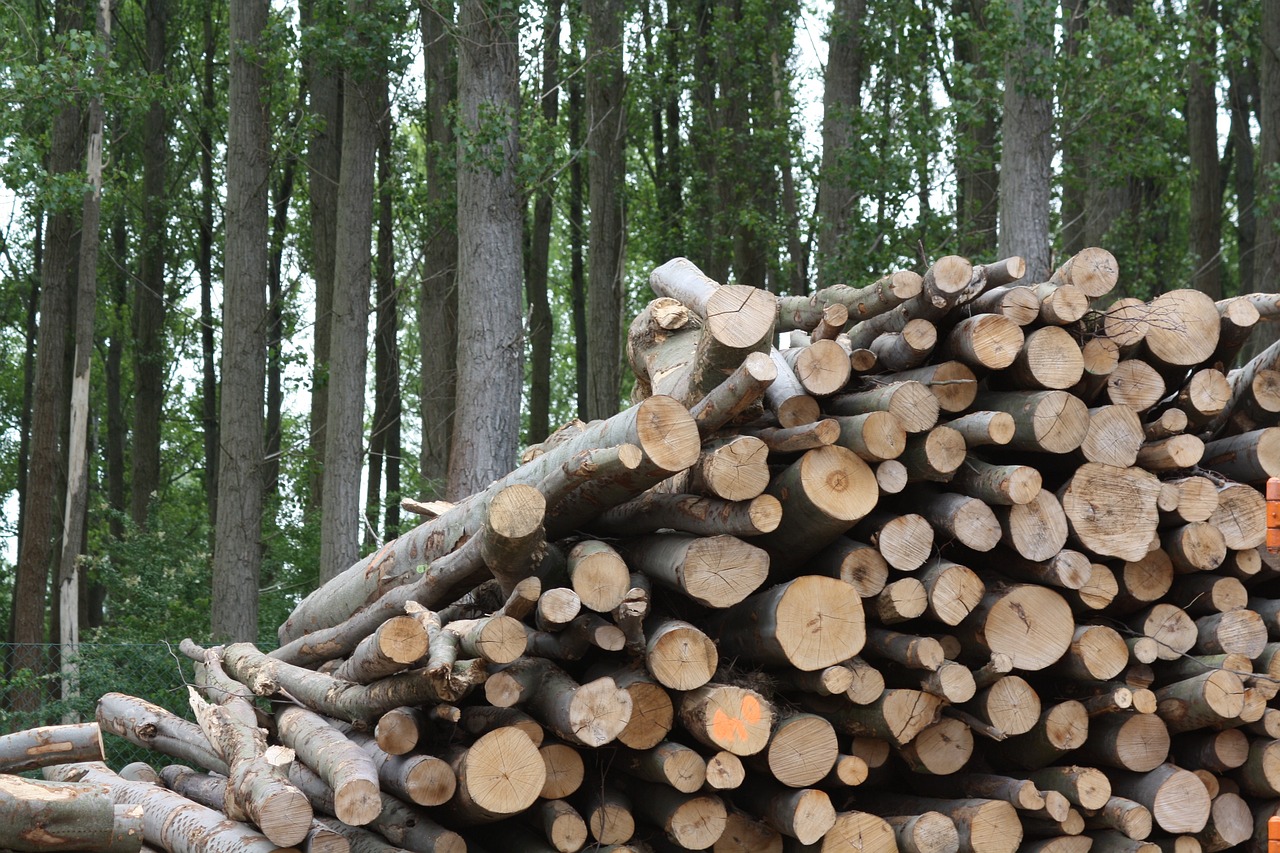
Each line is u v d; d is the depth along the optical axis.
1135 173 17.42
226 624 15.30
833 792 5.35
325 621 7.00
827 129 19.70
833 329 5.32
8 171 15.85
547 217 24.19
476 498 5.87
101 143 16.22
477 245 14.27
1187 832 5.29
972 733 5.19
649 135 29.92
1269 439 5.52
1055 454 5.25
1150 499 5.20
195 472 31.70
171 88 17.80
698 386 5.19
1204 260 19.94
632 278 28.66
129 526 18.39
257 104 16.30
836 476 4.74
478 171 14.40
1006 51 14.23
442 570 5.33
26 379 26.08
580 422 7.23
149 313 24.77
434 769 4.50
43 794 3.88
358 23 16.02
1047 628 5.09
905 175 18.20
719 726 4.61
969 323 5.07
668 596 5.16
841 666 4.80
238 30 16.34
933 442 4.86
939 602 4.88
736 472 4.59
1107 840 5.23
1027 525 5.00
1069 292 5.16
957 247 19.06
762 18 21.88
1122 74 14.99
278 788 4.38
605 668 4.92
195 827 4.96
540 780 4.55
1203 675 5.20
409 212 21.27
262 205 16.19
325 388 22.33
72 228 19.11
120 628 16.14
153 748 6.40
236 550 15.48
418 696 4.59
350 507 16.22
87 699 10.08
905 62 20.11
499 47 14.66
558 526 5.04
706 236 23.50
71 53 15.95
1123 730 5.24
